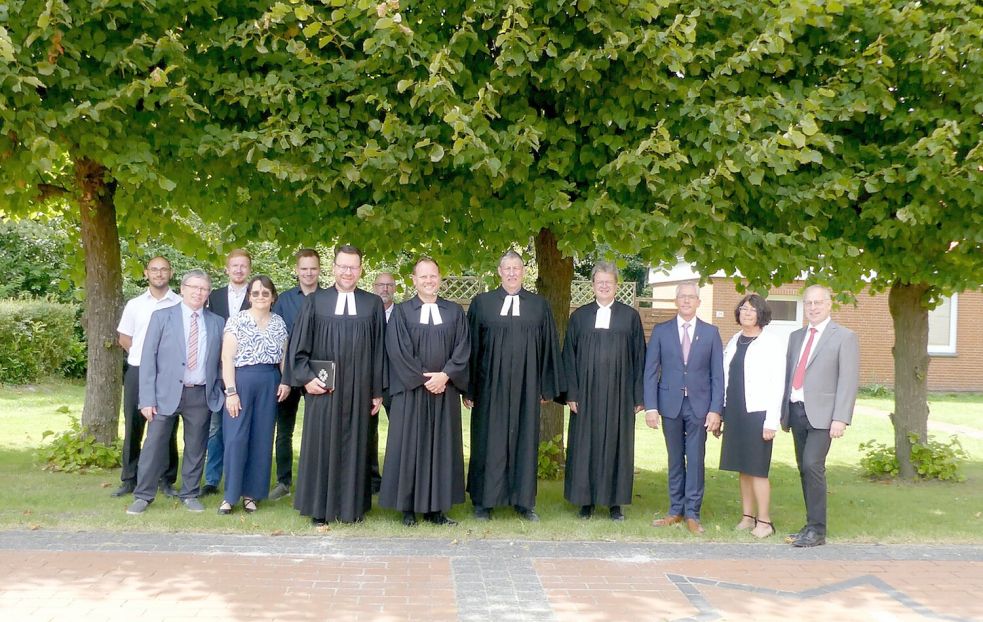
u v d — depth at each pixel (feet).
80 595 13.80
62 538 17.01
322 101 20.13
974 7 20.81
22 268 55.83
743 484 19.81
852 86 21.53
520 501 19.79
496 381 19.86
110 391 24.66
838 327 18.63
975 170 20.83
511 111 20.67
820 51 22.27
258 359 19.60
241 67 20.75
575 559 16.80
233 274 21.57
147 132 20.67
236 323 19.71
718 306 62.39
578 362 20.42
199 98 20.51
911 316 27.09
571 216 20.34
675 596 14.69
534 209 20.88
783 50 20.16
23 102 18.24
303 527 18.44
